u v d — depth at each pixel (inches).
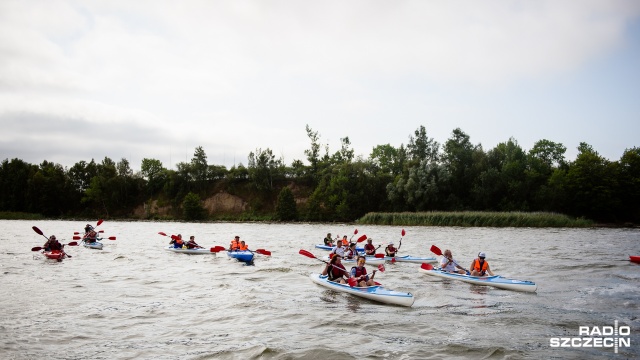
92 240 1203.2
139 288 626.2
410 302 518.3
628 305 525.7
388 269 810.8
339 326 443.8
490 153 3125.0
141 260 930.1
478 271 674.8
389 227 2268.7
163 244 1352.1
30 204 3555.6
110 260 929.5
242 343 391.2
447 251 738.2
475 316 480.4
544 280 687.1
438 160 3511.3
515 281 621.0
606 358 358.9
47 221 3149.6
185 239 1585.9
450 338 407.5
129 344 388.2
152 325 444.8
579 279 693.9
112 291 604.4
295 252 1115.3
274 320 463.5
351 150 3786.9
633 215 2637.8
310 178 3624.5
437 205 2930.6
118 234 1857.8
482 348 380.8
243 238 1641.2
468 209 2847.0
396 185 2999.5
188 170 3558.1
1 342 386.0
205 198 3545.8
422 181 2888.8
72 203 3772.1
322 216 3068.4
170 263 885.8
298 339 402.9
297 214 3147.1
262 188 3501.5
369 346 385.4
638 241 1360.7
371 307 520.1
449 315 484.7
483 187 2851.9
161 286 642.2
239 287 633.6
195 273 760.3
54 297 563.2
